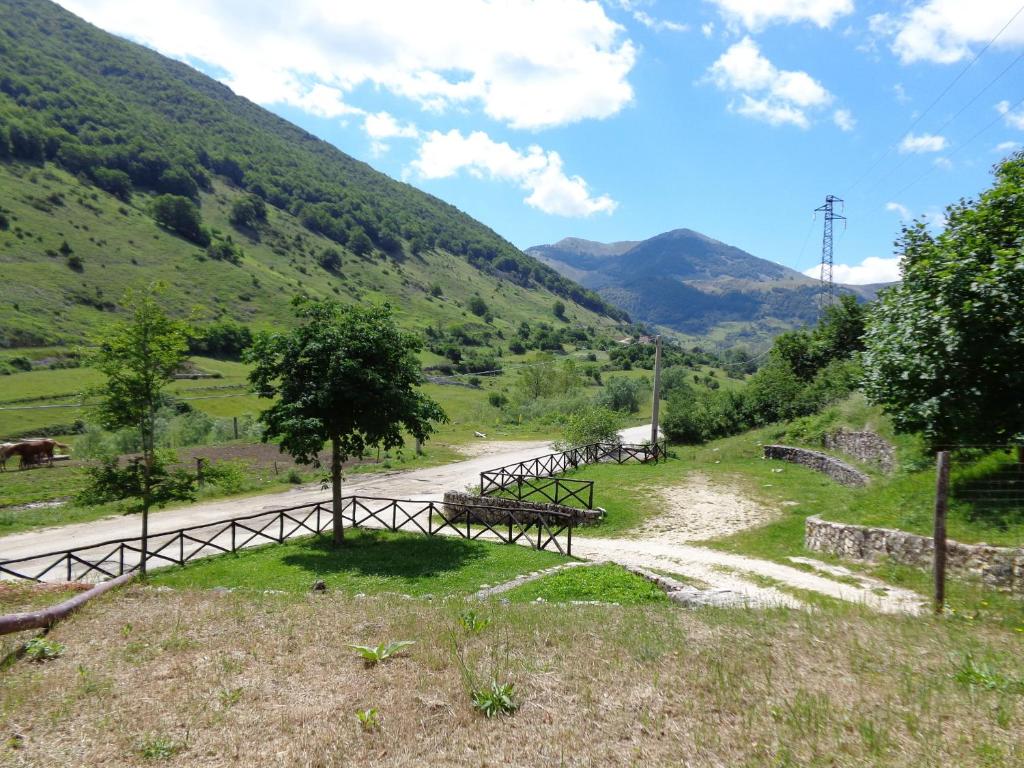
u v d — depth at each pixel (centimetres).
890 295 1435
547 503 2017
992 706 510
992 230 1212
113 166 14188
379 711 523
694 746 459
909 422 1322
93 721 516
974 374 1174
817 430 2898
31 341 6550
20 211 10269
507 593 1152
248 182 18425
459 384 7562
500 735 482
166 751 463
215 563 1574
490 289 19138
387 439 1694
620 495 2205
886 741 452
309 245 15975
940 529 851
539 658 643
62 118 14875
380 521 1936
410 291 15525
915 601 978
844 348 3756
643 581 1200
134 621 789
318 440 1544
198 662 648
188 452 3603
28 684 591
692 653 654
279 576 1389
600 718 508
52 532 2033
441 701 541
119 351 1483
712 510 1950
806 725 480
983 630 738
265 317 10156
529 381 7075
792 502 2016
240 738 484
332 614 834
